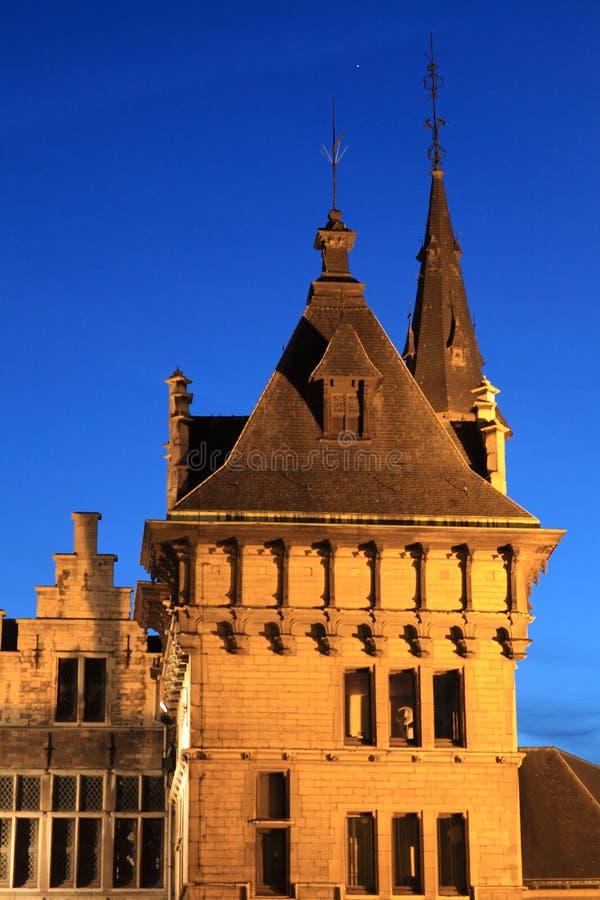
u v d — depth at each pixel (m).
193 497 48.59
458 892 46.72
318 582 48.19
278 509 48.47
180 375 52.94
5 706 61.84
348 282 53.94
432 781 47.22
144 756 61.88
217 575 47.94
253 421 50.72
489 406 53.34
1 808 61.03
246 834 46.19
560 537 48.94
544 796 51.53
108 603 63.16
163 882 60.84
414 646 48.09
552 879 49.44
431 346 65.12
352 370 50.91
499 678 48.25
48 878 60.44
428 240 67.06
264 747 46.84
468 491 49.81
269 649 47.66
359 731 47.72
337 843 46.41
